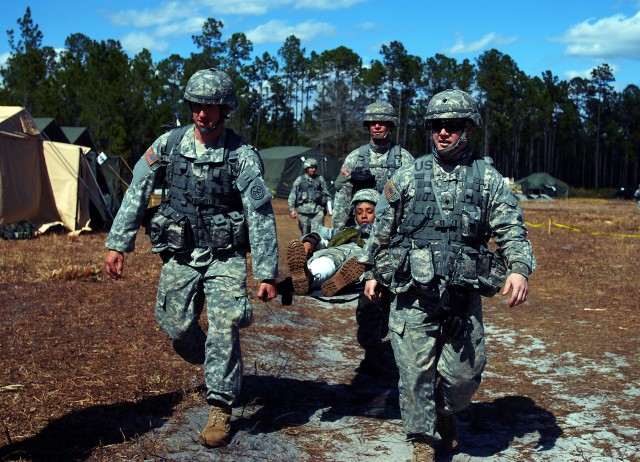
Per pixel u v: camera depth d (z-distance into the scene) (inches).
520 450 172.4
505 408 205.0
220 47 3316.9
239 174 165.3
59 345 239.0
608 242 717.9
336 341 286.7
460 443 177.2
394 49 3420.3
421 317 151.6
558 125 4244.6
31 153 642.8
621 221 1111.6
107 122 2043.6
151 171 168.6
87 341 246.1
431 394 153.3
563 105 4202.8
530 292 406.9
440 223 150.3
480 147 3804.1
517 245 148.3
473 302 153.3
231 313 163.6
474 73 3595.0
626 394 215.5
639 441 177.0
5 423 167.3
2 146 605.3
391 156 240.5
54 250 526.6
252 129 3841.0
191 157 164.6
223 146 166.4
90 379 203.5
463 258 148.9
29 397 185.2
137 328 269.6
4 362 215.0
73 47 3988.7
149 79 2412.6
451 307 146.6
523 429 187.0
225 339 163.6
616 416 195.3
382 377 236.7
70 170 665.0
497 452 171.2
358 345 281.9
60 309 300.8
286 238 714.2
